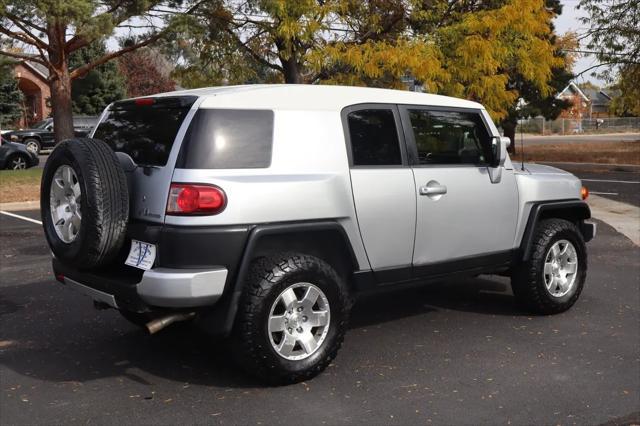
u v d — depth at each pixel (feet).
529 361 16.85
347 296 15.78
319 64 45.73
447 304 22.17
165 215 14.23
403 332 19.19
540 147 127.85
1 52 55.57
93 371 16.12
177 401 14.34
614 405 14.24
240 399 14.43
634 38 74.33
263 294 14.43
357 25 50.03
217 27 52.80
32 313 21.13
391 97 17.57
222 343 17.38
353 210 16.12
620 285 24.79
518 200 19.92
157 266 14.24
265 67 55.42
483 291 23.79
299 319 15.14
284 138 15.30
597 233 35.99
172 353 17.38
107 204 14.29
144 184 14.82
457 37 45.93
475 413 13.78
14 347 17.90
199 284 13.85
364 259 16.57
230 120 14.70
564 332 19.22
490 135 19.44
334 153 15.98
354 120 16.62
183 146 14.29
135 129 15.84
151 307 14.40
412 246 17.42
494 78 46.32
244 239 14.37
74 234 15.11
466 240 18.61
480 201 18.81
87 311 21.36
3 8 49.55
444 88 46.21
